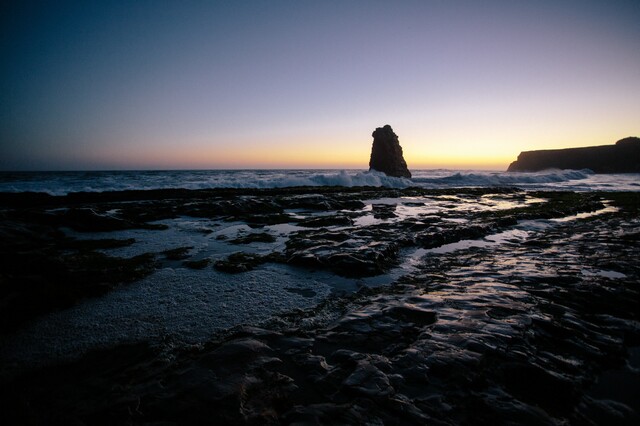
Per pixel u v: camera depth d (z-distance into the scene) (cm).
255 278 970
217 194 3512
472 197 3628
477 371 462
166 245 1377
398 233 1514
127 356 559
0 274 791
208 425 366
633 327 614
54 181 5388
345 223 1881
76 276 909
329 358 523
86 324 677
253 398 414
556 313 670
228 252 1270
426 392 424
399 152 8769
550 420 379
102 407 416
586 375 474
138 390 445
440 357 495
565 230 1677
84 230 1662
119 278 940
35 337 625
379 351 541
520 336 558
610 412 401
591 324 625
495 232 1653
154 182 5216
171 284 916
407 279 970
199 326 669
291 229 1748
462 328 589
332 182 5556
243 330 629
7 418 407
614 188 5503
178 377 462
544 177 7512
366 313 689
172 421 376
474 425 369
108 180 5956
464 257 1199
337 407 396
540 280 884
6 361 546
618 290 783
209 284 917
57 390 468
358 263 1032
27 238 1369
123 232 1652
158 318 705
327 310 745
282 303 788
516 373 462
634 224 1808
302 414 384
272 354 534
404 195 3862
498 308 685
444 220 1862
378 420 375
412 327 623
